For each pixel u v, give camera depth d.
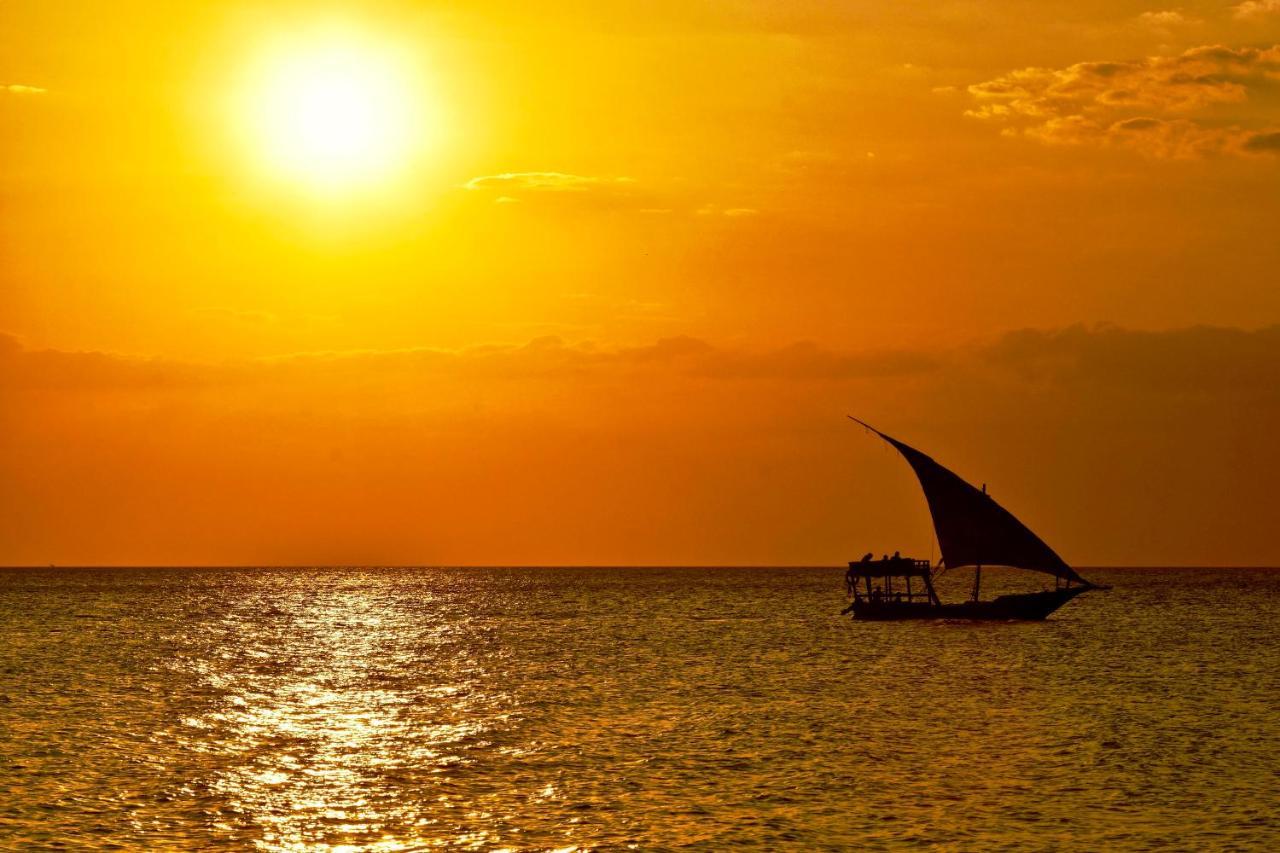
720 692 104.69
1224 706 94.62
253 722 88.94
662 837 55.91
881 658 134.00
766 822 58.34
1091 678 113.69
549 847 54.22
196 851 53.44
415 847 54.28
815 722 87.00
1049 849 54.28
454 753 75.50
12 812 59.50
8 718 89.25
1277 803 61.97
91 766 70.62
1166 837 56.00
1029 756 73.75
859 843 55.12
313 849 53.97
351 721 89.50
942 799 62.84
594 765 71.44
